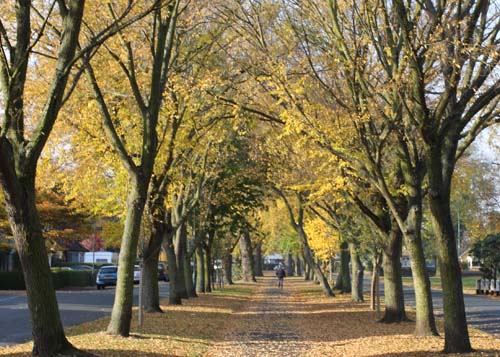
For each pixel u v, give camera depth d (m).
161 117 19.52
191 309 27.56
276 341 17.92
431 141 13.65
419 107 13.90
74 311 26.39
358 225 26.86
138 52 17.00
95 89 15.77
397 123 16.08
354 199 21.45
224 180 31.45
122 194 21.19
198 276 45.25
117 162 19.55
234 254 82.62
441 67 14.84
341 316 25.75
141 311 19.03
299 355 15.20
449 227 14.14
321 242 40.25
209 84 16.31
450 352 13.99
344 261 45.41
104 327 18.59
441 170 13.99
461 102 13.55
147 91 18.27
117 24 12.66
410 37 12.90
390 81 13.80
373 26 14.44
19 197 11.41
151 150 16.31
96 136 18.83
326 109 15.89
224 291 48.38
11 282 46.72
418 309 17.94
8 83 10.98
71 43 11.59
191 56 18.36
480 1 12.30
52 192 43.69
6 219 42.41
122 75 17.61
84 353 12.41
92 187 21.92
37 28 14.23
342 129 15.74
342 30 16.00
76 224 47.50
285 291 50.28
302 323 23.23
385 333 19.20
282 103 16.12
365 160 16.59
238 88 19.08
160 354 14.19
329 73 16.53
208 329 20.05
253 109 18.05
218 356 14.94
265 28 16.92
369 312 27.30
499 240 46.31
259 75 17.97
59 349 12.12
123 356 13.47
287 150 20.95
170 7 15.65
